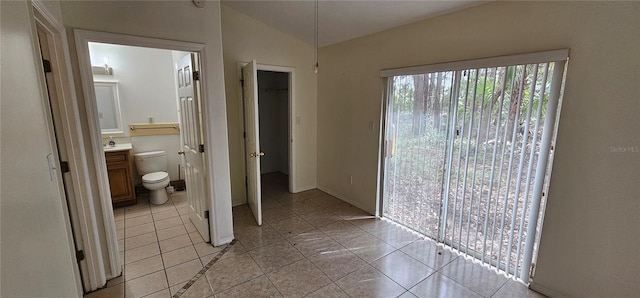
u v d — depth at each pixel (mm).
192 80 2564
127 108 4000
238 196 3836
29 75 1102
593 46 1686
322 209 3693
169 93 4254
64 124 1866
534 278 2117
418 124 2832
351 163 3773
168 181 3869
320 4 2703
